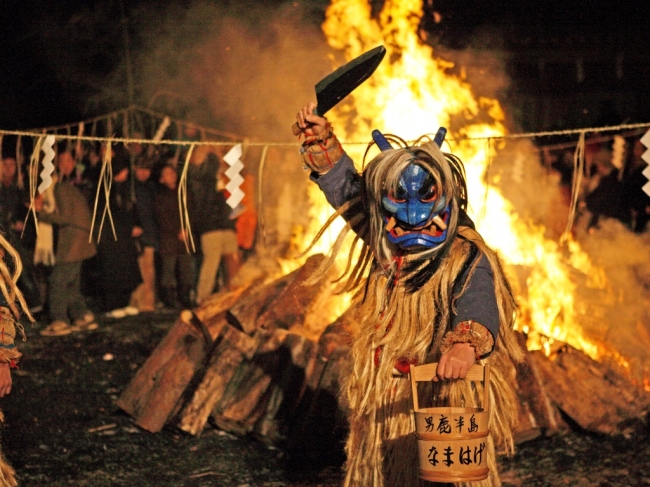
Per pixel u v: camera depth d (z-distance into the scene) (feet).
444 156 8.63
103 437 14.80
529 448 13.93
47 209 24.12
